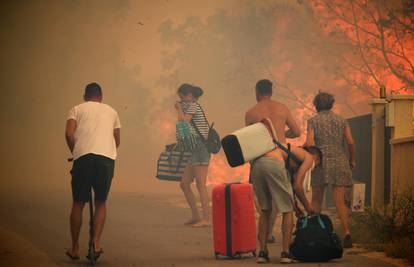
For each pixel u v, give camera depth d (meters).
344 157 27.42
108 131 24.33
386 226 27.62
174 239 29.84
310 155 24.06
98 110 24.48
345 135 27.64
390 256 24.44
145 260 24.33
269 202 23.72
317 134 27.53
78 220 24.16
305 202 23.94
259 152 23.36
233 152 23.34
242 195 24.62
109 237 30.39
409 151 28.31
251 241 24.84
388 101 30.86
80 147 23.89
